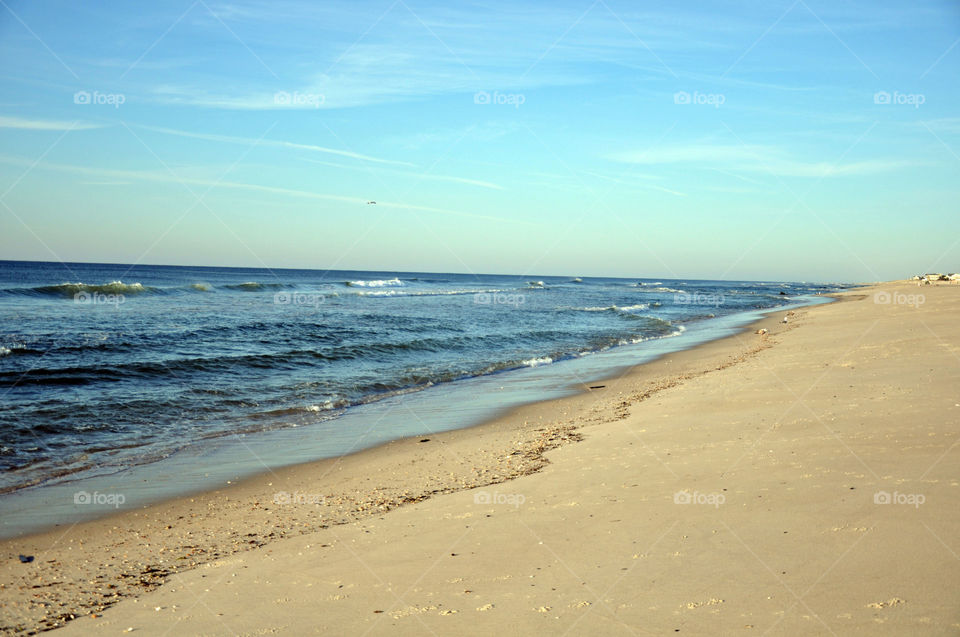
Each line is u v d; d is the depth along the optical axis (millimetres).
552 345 27344
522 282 157375
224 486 9039
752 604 4234
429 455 10500
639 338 29672
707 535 5535
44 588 5633
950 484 6129
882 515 5504
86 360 19516
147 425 12734
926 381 11586
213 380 17625
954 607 3918
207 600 5184
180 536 7027
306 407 14664
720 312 50031
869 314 32156
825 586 4367
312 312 39844
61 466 9969
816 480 6684
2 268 121188
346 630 4434
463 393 16531
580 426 11828
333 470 9836
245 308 41031
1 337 23344
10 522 7555
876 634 3705
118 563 6238
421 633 4293
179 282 81250
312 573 5621
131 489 8883
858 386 11820
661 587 4641
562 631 4129
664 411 11891
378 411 14336
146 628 4723
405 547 6078
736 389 13148
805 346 20266
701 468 7719
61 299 41688
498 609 4559
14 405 13656
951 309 29891
